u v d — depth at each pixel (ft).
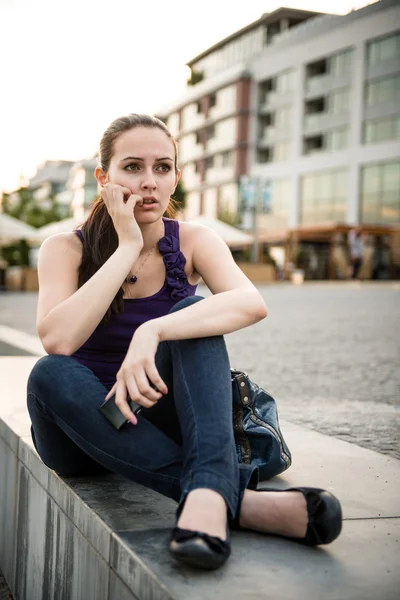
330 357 22.52
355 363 21.11
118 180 6.49
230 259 6.85
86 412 5.46
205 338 5.58
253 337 28.78
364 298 63.46
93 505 5.62
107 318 6.36
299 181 146.61
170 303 6.59
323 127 140.15
